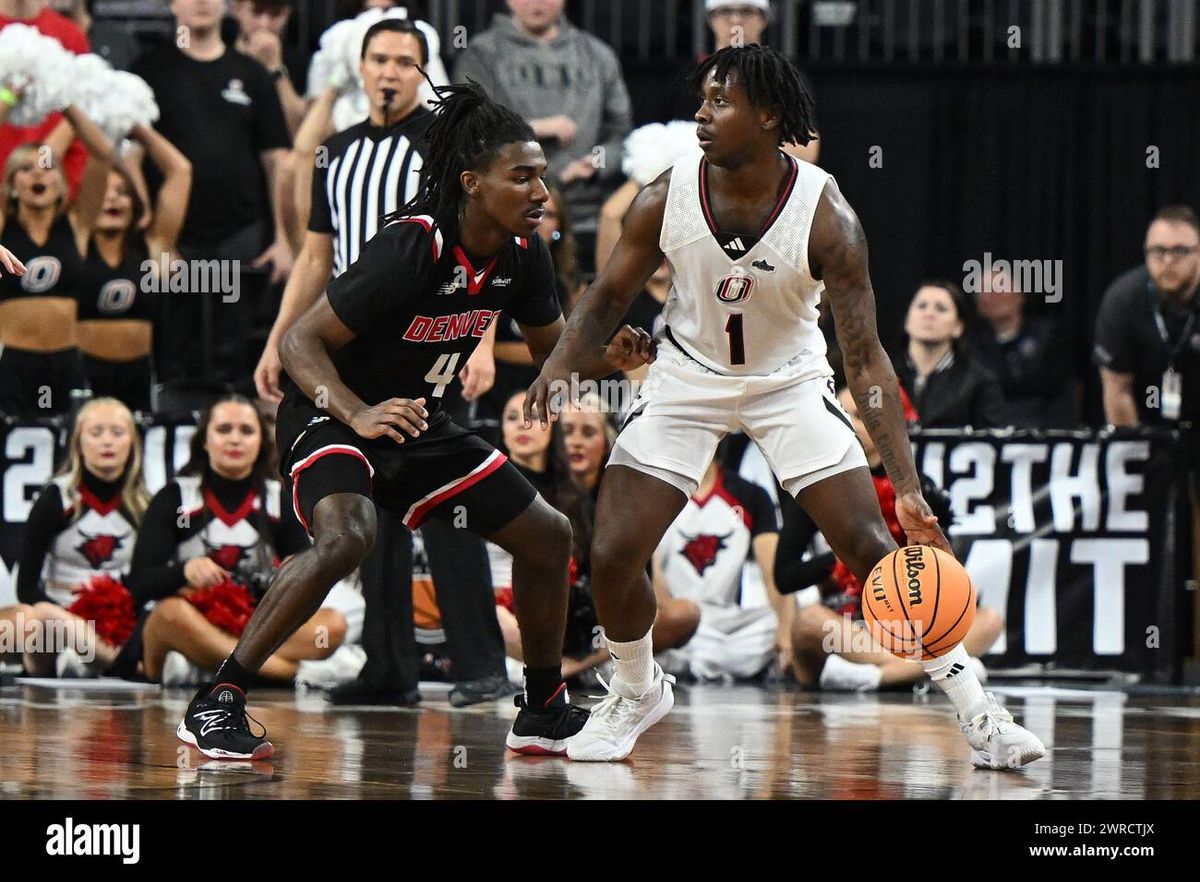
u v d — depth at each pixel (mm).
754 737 4988
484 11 9695
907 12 9891
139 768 3965
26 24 8328
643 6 9781
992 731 4164
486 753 4504
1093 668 7570
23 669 7227
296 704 6180
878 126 9680
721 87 3988
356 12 8711
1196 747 4801
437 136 4238
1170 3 9922
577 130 8703
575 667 7039
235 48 8820
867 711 6023
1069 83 9656
